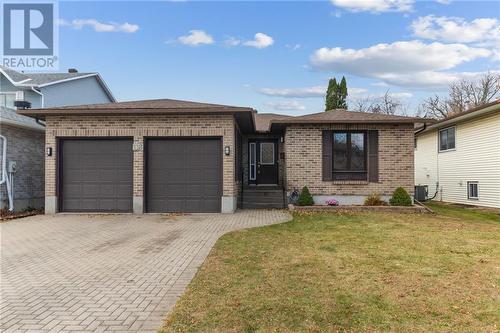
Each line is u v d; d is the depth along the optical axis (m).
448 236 8.14
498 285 4.84
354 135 13.43
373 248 7.00
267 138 16.97
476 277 5.19
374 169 13.27
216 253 6.70
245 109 11.64
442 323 3.71
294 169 13.42
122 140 12.31
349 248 7.01
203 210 12.15
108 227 9.66
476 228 9.21
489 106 13.03
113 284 5.12
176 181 12.21
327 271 5.52
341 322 3.76
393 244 7.34
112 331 3.66
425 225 9.62
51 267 6.06
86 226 9.85
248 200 14.59
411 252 6.68
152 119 12.11
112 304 4.38
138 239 8.16
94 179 12.32
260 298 4.43
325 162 13.37
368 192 13.26
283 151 16.64
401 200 12.56
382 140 13.27
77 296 4.67
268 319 3.84
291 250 6.88
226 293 4.62
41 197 14.88
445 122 16.53
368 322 3.75
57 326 3.79
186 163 12.22
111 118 12.16
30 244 7.83
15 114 13.48
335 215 11.38
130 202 12.23
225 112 11.79
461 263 5.93
